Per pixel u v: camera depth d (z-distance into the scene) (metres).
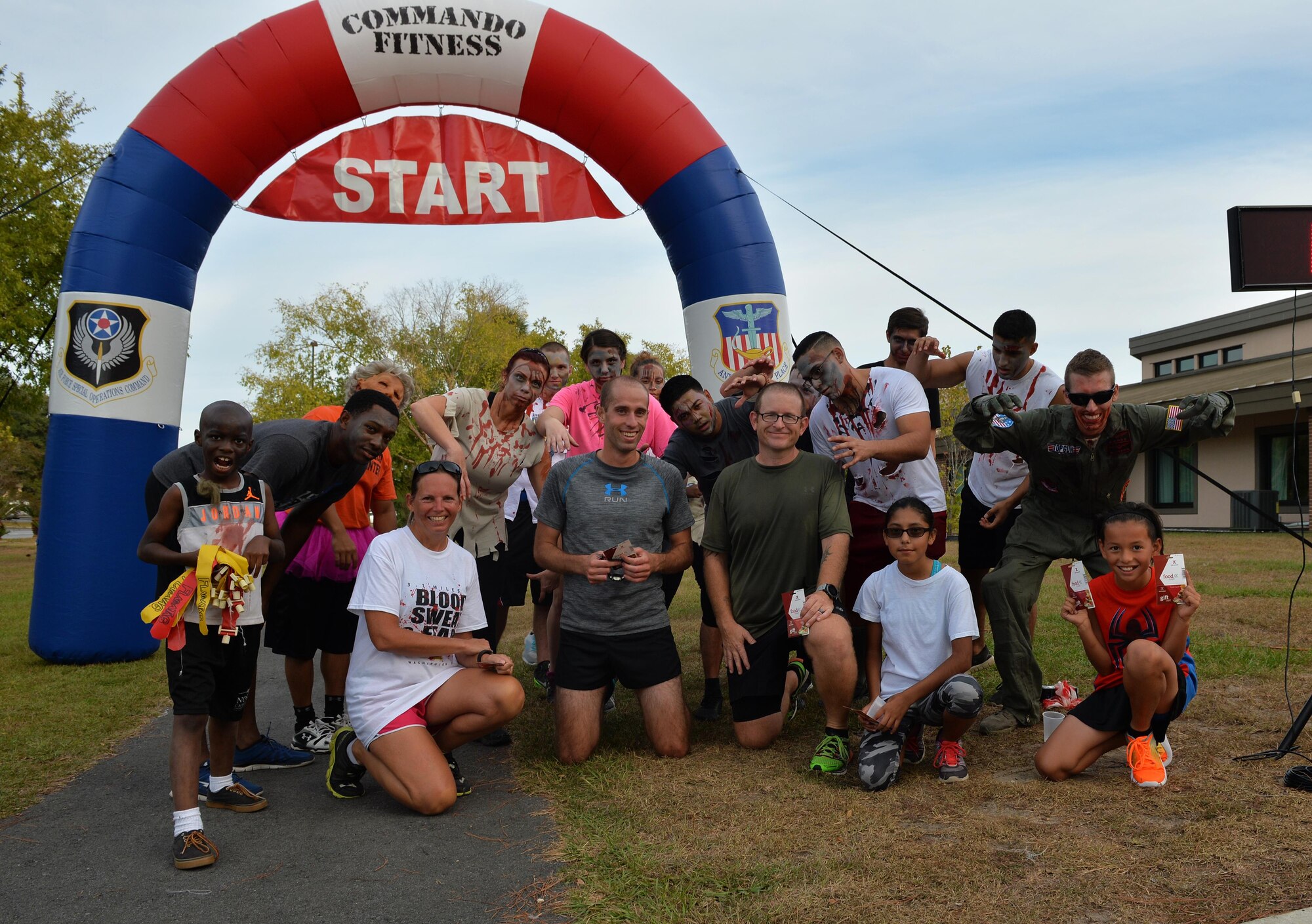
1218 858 2.78
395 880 2.94
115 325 7.11
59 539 7.09
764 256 7.79
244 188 7.68
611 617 4.18
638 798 3.60
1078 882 2.67
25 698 5.82
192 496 3.36
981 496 5.63
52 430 7.23
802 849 3.03
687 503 4.56
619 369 5.98
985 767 3.88
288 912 2.73
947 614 3.82
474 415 5.18
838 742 3.94
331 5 7.49
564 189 8.34
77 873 3.05
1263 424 18.16
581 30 7.78
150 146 7.25
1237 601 7.54
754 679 4.33
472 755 4.48
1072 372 4.17
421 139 8.14
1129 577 3.61
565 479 4.44
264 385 33.75
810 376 4.86
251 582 3.30
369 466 4.91
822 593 4.11
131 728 5.08
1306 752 3.78
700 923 2.54
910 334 5.61
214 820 3.58
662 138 7.75
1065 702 4.21
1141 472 21.50
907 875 2.77
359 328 34.81
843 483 4.48
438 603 3.83
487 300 36.19
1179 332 22.83
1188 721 4.32
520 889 2.84
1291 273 4.44
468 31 7.56
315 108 7.62
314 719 4.74
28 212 17.28
